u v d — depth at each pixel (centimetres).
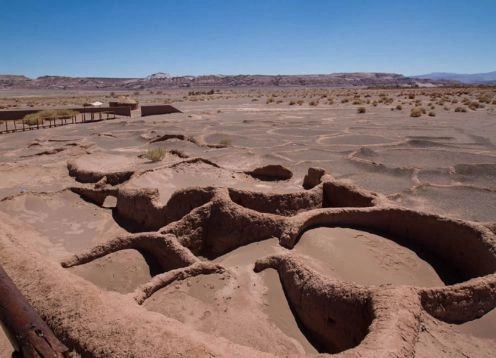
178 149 2478
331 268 818
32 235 1274
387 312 557
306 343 687
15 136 3117
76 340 522
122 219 1430
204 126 3534
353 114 4450
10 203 1495
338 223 1016
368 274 812
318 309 695
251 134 3052
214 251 1104
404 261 888
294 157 2225
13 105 6353
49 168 2002
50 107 5806
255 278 836
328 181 1283
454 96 7038
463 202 1480
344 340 648
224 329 699
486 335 649
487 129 3059
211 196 1185
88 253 1016
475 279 708
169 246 984
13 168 1916
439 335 613
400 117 4003
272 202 1191
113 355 485
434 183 1722
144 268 984
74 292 612
